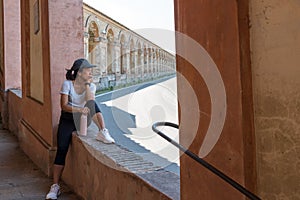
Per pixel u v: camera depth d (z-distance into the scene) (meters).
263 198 1.11
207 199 1.33
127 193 2.12
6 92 7.00
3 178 3.87
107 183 2.47
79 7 3.94
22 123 5.31
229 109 1.20
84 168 3.01
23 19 5.23
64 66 3.89
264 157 1.10
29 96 5.14
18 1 6.94
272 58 1.05
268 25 1.06
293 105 1.00
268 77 1.07
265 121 1.09
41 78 4.44
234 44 1.16
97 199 2.71
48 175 3.94
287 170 1.03
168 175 1.97
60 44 3.87
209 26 1.28
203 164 1.17
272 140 1.07
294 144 1.00
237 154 1.17
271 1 1.05
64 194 3.32
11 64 7.00
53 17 3.85
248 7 1.13
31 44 5.00
